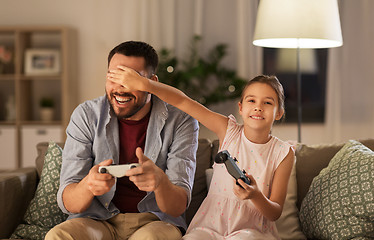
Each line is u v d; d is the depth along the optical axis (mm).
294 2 2389
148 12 4445
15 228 1890
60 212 1848
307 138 4578
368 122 4359
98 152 1628
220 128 1688
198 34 4434
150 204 1611
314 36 2379
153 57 1628
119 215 1589
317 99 4602
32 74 4312
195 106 1632
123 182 1617
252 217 1549
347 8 4344
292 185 1906
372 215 1624
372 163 1698
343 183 1724
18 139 4289
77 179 1583
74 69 4539
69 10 4551
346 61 4367
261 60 4434
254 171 1601
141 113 1655
